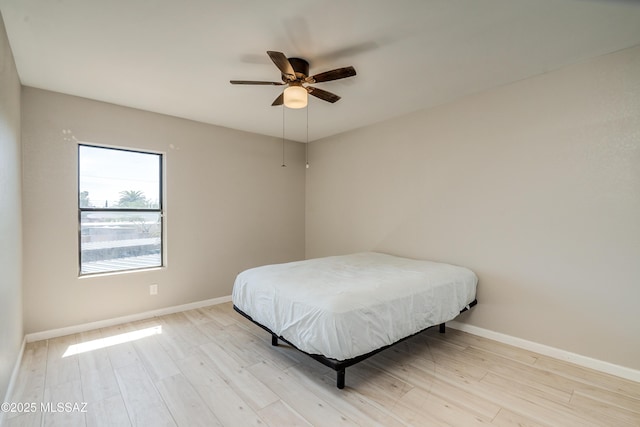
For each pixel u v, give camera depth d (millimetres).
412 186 3740
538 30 2053
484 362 2566
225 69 2580
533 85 2760
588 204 2480
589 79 2465
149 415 1882
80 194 3238
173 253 3799
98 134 3256
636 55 2273
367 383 2242
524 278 2832
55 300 3021
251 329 3254
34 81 2777
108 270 3414
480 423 1818
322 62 2471
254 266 4594
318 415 1887
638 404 2000
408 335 2387
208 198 4105
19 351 2480
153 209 3734
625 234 2320
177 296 3836
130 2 1750
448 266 3137
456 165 3316
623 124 2324
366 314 2117
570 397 2074
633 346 2289
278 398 2057
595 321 2453
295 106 2453
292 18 1910
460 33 2080
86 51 2287
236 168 4391
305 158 5293
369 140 4242
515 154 2879
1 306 1810
